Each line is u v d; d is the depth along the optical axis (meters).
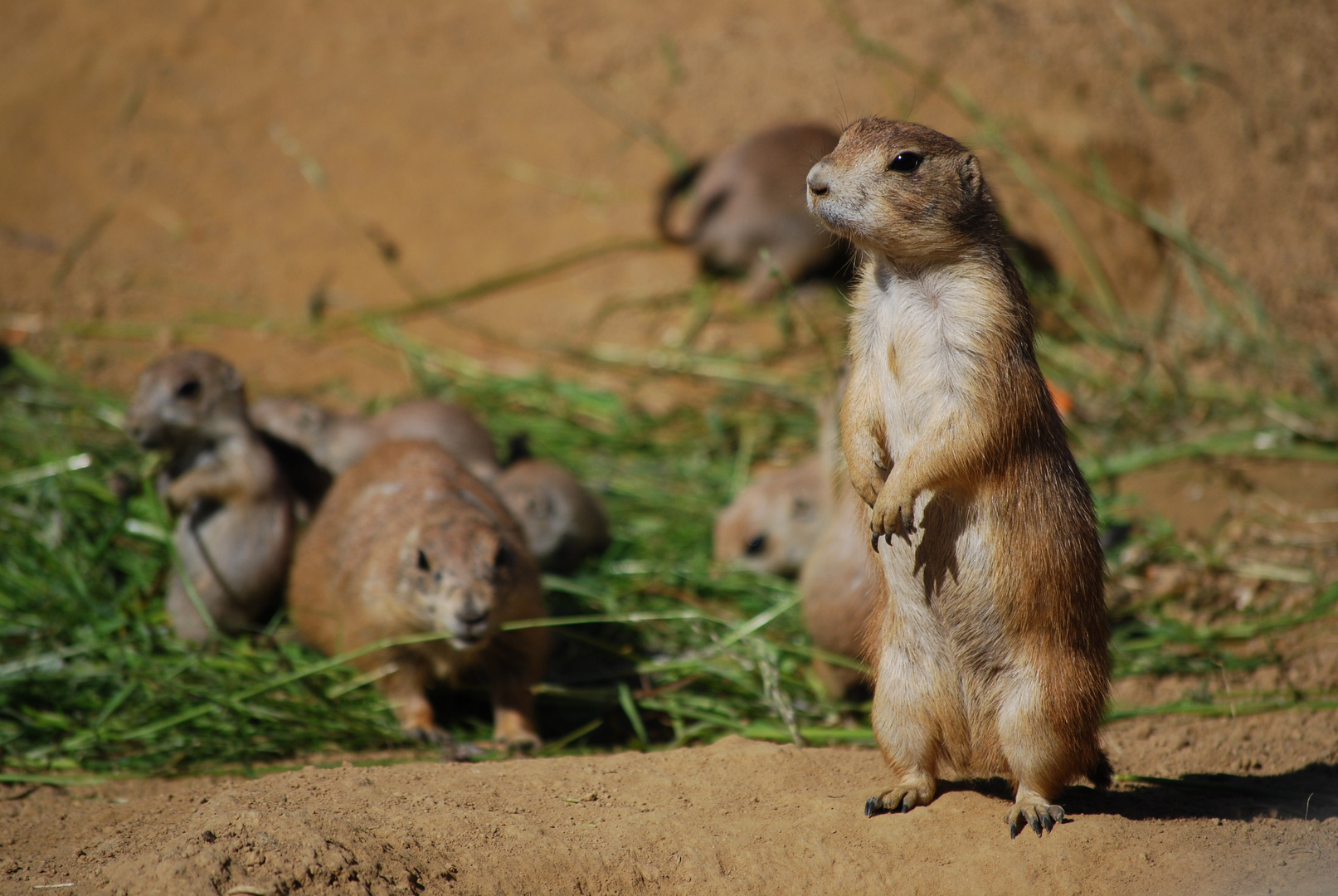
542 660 10.41
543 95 21.19
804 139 18.64
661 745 9.99
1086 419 15.55
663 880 6.73
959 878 6.61
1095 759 7.26
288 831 6.55
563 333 18.11
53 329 17.36
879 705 7.44
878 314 7.13
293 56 21.58
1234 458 14.62
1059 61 20.41
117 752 9.50
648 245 19.41
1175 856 6.68
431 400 14.02
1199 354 16.97
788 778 8.02
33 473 12.76
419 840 6.82
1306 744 9.20
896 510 6.69
